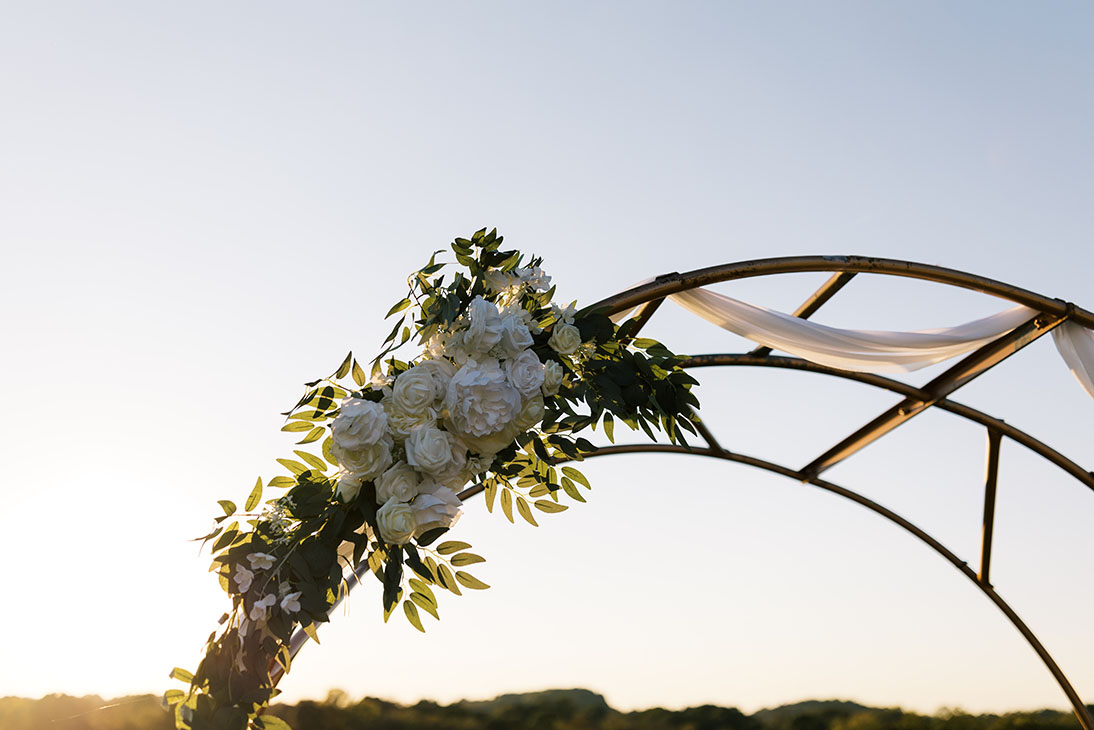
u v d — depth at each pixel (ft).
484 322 7.26
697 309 15.47
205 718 6.30
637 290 13.46
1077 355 16.63
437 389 7.10
